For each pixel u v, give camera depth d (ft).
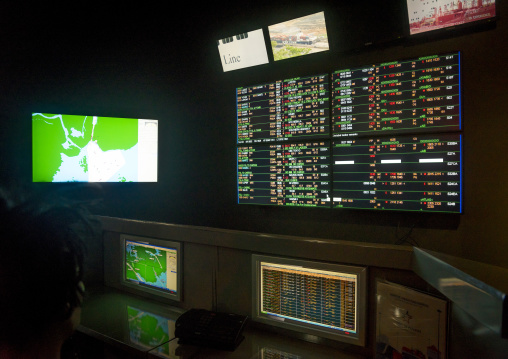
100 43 10.34
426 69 7.57
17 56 9.12
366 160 8.36
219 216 10.68
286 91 9.26
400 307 3.44
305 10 8.95
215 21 10.41
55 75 9.70
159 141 10.43
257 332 4.53
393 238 8.30
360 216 8.69
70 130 9.25
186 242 5.19
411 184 7.87
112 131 9.75
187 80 10.96
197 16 10.70
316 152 8.96
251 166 9.90
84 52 10.12
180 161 11.17
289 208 9.61
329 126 8.75
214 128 10.61
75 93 10.01
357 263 3.79
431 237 7.86
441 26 7.35
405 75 7.80
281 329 4.46
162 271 5.43
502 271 2.22
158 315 5.14
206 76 10.66
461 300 2.19
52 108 9.42
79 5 9.95
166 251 5.35
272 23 9.07
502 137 7.02
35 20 9.36
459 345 2.91
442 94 7.45
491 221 7.19
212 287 4.95
